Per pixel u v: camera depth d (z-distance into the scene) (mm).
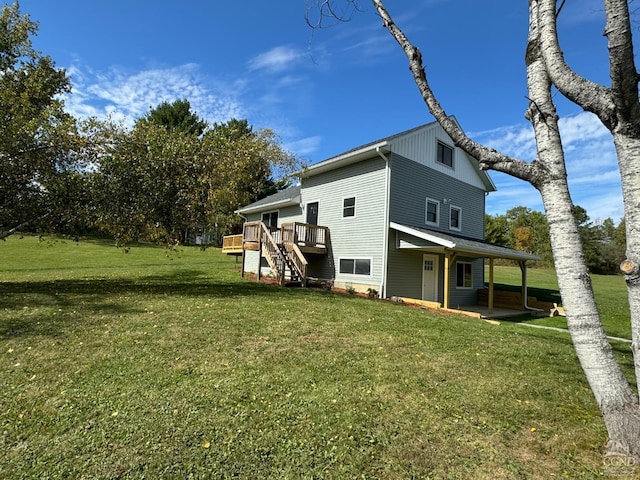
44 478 2311
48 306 7297
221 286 11875
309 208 16094
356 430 2951
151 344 4977
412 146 13602
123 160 10508
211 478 2332
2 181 9625
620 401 2518
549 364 4934
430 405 3449
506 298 14891
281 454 2604
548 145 2613
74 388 3586
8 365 4121
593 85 2344
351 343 5441
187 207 11328
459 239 12617
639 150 2256
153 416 3086
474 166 16609
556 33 2557
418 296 13477
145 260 21781
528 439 2877
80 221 10711
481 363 4801
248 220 20844
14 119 9406
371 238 13062
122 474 2357
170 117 32188
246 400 3428
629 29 2051
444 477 2391
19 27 14516
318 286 14289
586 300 2570
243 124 32938
